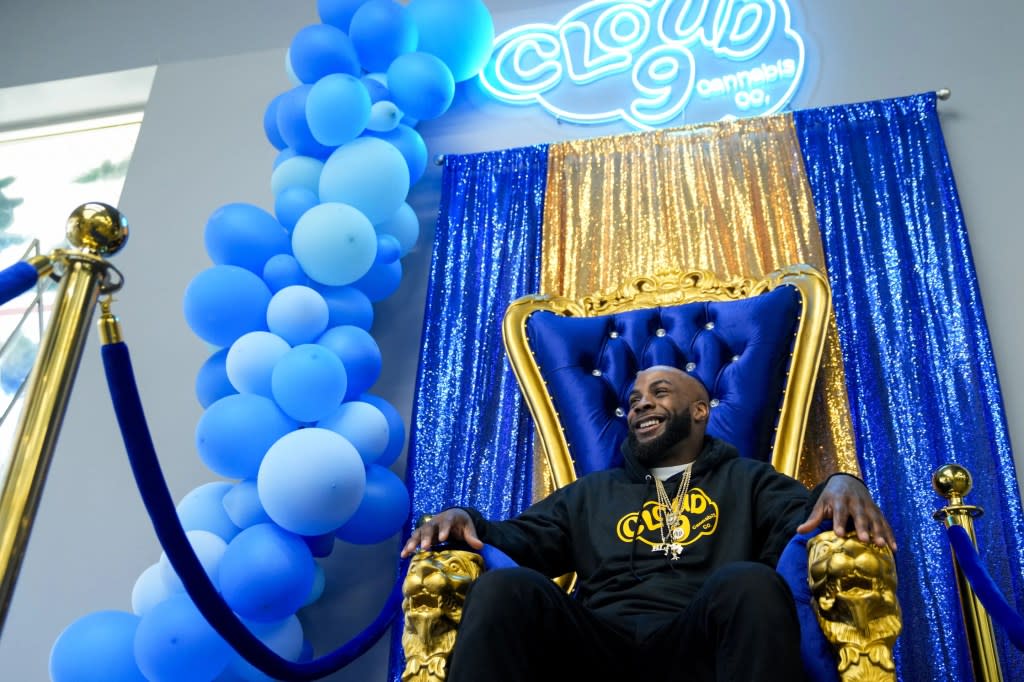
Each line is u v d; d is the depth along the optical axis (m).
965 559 1.80
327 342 2.52
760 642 1.38
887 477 2.37
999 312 2.59
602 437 2.33
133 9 3.93
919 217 2.67
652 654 1.61
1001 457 2.32
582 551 1.94
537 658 1.54
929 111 2.82
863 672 1.45
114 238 1.58
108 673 2.18
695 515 1.89
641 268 2.80
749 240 2.76
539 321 2.56
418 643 1.60
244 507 2.32
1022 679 2.12
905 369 2.48
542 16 3.42
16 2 4.07
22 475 1.43
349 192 2.62
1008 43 2.97
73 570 2.87
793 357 2.38
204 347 3.13
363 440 2.40
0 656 2.78
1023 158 2.79
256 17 3.77
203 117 3.57
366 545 2.70
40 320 3.64
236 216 2.58
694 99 3.15
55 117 4.03
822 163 2.81
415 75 2.84
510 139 3.23
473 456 2.64
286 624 2.31
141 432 1.60
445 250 2.95
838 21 3.14
